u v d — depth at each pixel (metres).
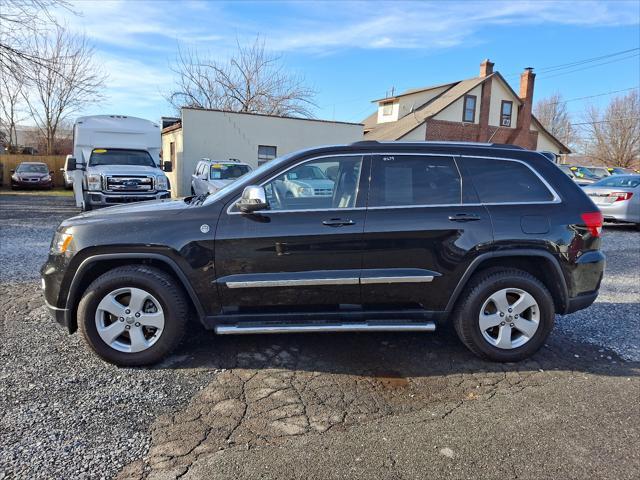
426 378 3.65
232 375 3.63
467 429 2.94
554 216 3.92
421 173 3.95
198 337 4.37
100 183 11.56
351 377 3.64
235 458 2.62
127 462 2.56
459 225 3.81
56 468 2.49
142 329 3.73
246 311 3.82
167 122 28.06
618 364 3.97
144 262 3.83
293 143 21.64
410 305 3.93
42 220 12.20
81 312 3.65
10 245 8.57
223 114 20.23
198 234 3.67
